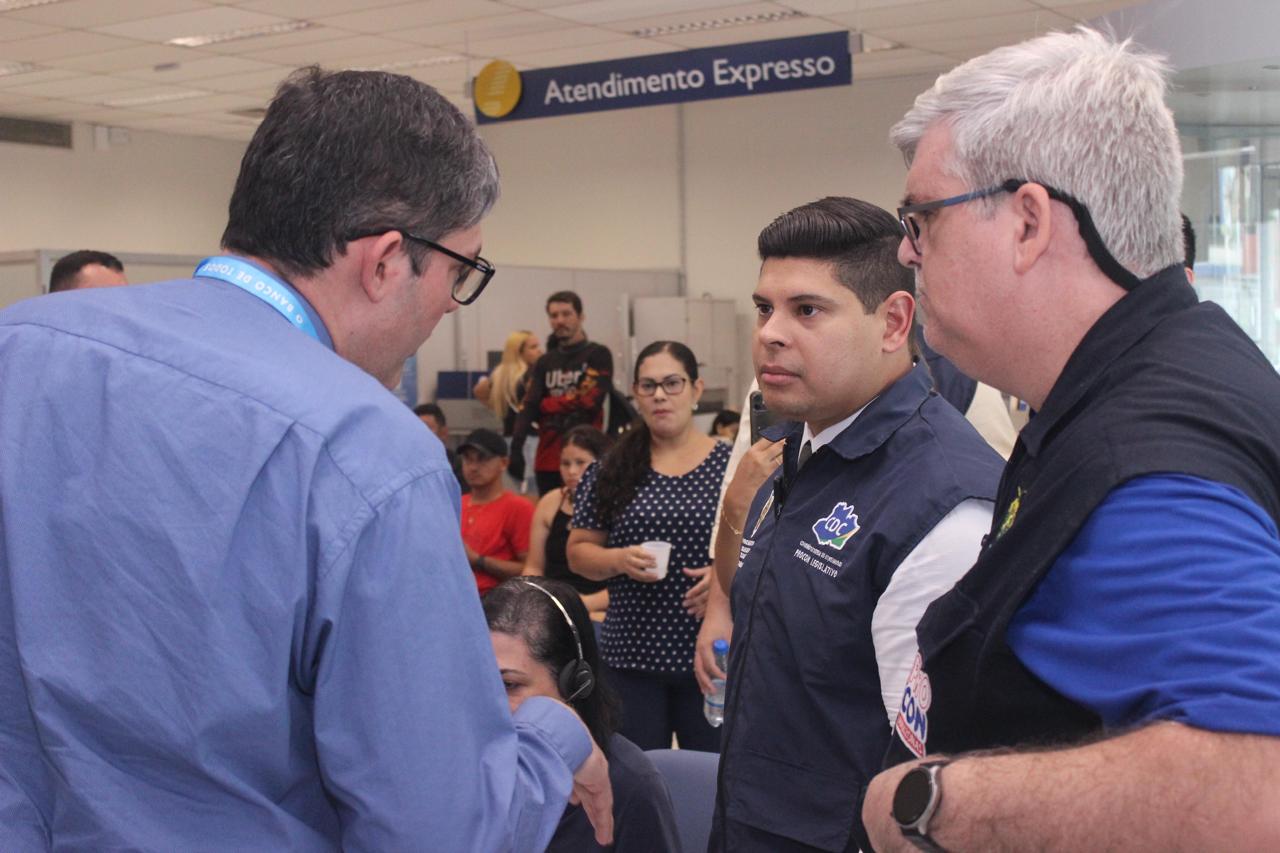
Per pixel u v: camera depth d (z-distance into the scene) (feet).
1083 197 2.61
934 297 2.89
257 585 2.71
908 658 4.01
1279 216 8.99
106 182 37.81
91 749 2.78
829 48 20.21
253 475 2.73
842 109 33.32
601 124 37.63
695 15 24.02
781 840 4.35
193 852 2.76
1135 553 2.20
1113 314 2.63
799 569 4.47
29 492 2.84
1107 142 2.60
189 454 2.76
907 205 2.94
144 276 18.65
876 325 4.54
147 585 2.72
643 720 9.91
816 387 4.55
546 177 38.86
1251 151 8.91
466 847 2.83
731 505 6.78
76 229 37.04
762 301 4.71
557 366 22.24
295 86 3.21
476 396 27.07
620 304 32.96
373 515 2.75
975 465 4.24
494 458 14.43
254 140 3.19
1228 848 1.94
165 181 39.47
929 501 4.13
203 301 3.06
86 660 2.75
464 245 3.32
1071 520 2.35
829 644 4.29
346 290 3.16
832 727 4.27
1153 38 8.67
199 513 2.72
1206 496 2.17
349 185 3.08
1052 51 2.77
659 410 10.16
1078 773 2.13
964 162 2.77
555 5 23.07
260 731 2.73
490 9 23.29
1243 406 2.35
